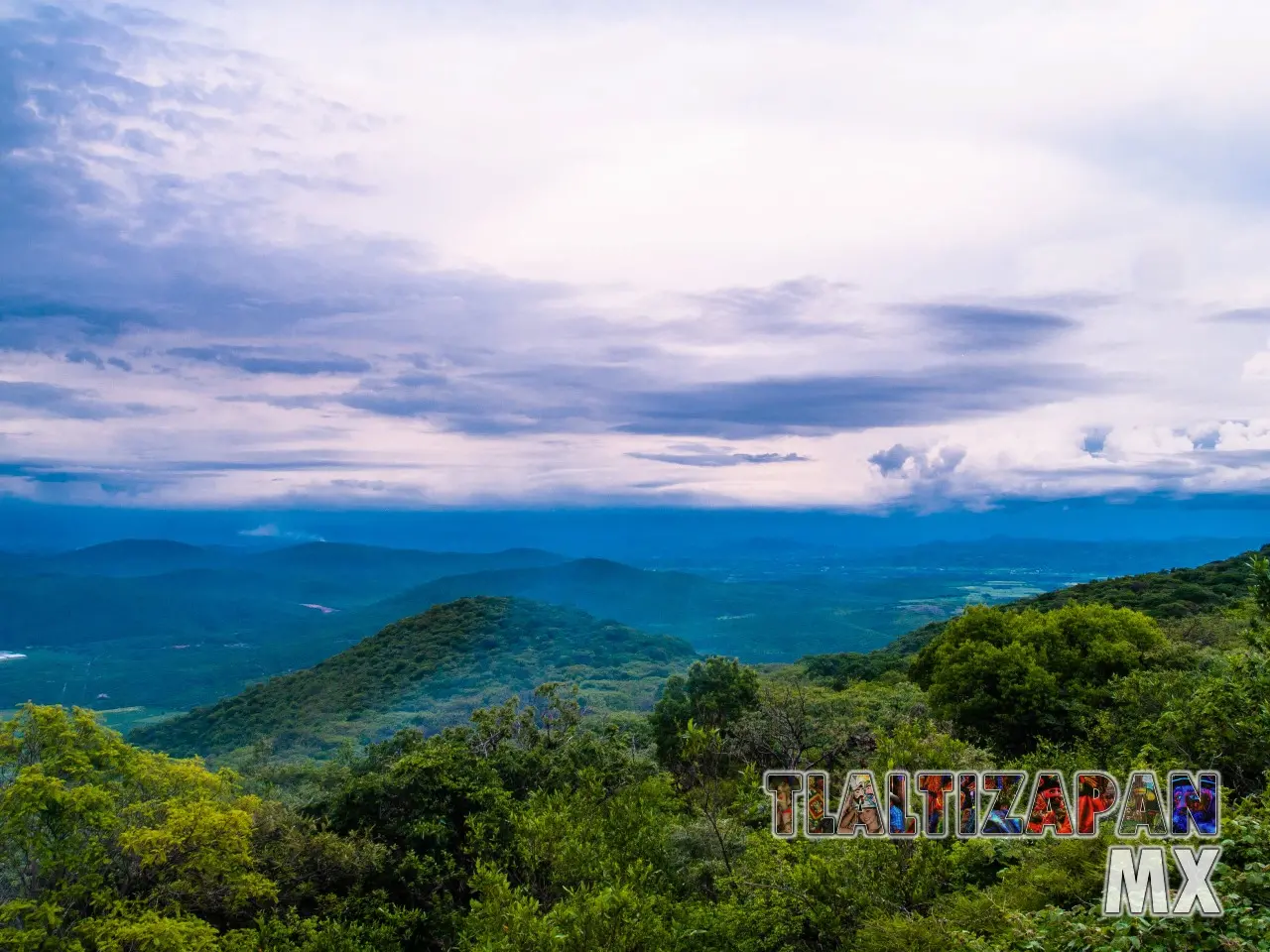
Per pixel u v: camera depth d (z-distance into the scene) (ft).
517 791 74.74
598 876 35.27
